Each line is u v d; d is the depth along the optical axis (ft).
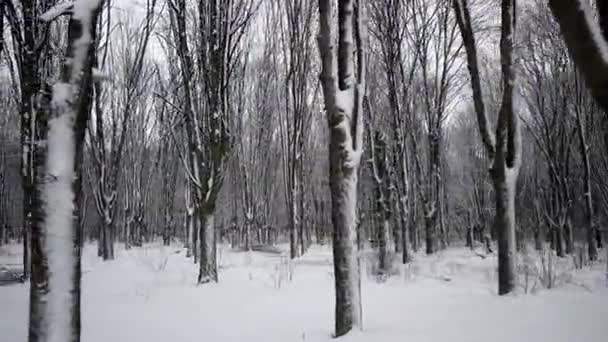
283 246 104.99
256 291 33.47
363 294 30.94
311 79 78.38
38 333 12.60
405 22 66.90
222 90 40.52
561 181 68.90
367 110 55.62
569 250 68.90
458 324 20.22
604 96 12.14
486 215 98.12
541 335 17.66
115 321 24.40
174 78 60.70
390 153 65.31
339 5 21.47
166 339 20.39
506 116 29.09
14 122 99.14
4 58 51.37
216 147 39.65
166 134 95.14
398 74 69.10
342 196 20.02
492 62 72.69
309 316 24.43
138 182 104.22
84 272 48.75
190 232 81.41
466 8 31.55
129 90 67.00
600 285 31.86
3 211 112.68
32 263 12.91
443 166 98.58
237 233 113.91
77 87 13.55
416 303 26.48
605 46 11.90
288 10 70.95
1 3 41.27
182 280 41.34
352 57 21.30
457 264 50.03
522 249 69.46
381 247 48.16
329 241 128.67
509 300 25.20
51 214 12.96
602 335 17.20
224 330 21.77
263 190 117.39
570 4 12.00
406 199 59.31
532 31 67.00
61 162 13.19
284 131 90.68
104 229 63.46
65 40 50.34
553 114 69.51
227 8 41.01
